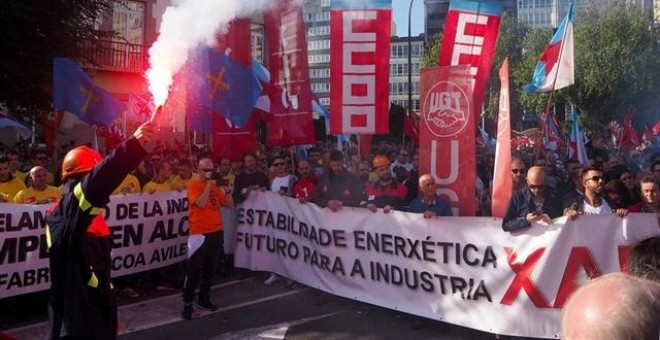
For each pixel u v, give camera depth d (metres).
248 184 8.56
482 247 5.75
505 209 5.88
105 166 3.13
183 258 8.37
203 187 6.60
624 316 1.22
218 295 7.54
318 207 7.22
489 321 5.70
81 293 3.31
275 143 8.91
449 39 7.89
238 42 8.12
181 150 13.27
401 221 6.32
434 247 6.06
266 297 7.42
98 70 21.33
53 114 13.55
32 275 6.55
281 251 7.86
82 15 16.59
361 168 9.20
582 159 12.84
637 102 39.69
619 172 7.39
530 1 70.56
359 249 6.74
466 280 5.85
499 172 6.07
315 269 7.28
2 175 7.26
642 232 5.18
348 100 7.80
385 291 6.50
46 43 15.15
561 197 6.18
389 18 7.69
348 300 7.19
